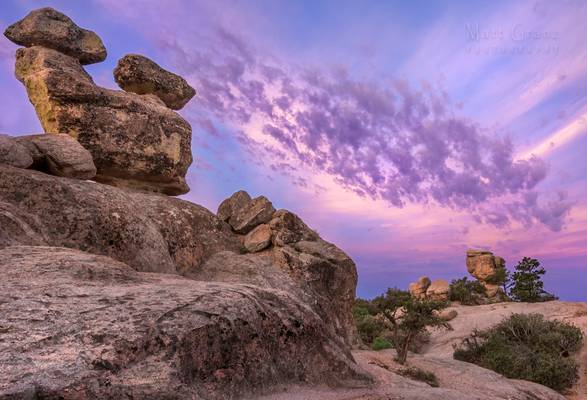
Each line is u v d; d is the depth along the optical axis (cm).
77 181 1297
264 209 2052
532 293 6294
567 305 4572
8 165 1150
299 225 2091
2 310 549
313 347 859
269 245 1969
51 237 1092
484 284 7150
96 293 650
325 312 1852
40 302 587
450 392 999
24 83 1602
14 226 915
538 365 2814
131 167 1664
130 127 1661
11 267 710
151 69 1912
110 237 1233
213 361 623
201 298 688
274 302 838
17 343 489
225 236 1936
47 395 441
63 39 1680
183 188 1861
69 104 1538
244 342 689
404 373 1827
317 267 1897
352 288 2069
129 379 509
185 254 1622
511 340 3266
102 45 1812
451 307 5431
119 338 541
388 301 2234
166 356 559
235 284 833
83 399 458
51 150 1281
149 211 1587
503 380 2002
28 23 1647
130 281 781
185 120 1881
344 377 887
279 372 752
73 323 551
